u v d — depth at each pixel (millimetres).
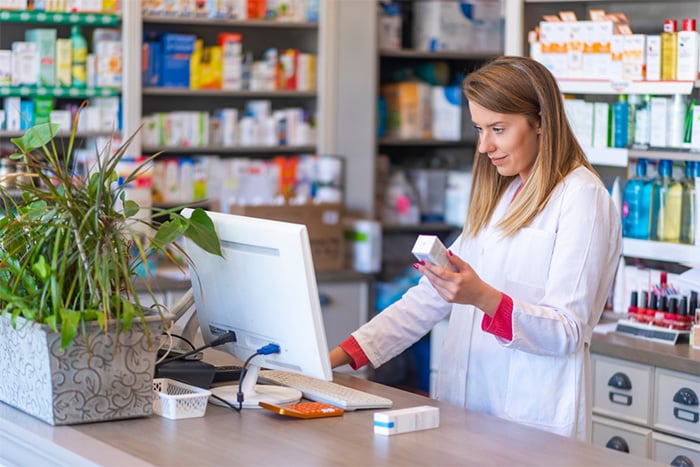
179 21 5336
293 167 5699
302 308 2174
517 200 2574
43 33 4945
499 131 2514
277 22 5578
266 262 2219
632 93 3807
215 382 2590
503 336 2338
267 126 5656
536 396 2547
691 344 3441
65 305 2141
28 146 2248
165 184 5359
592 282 2428
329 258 5574
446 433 2162
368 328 2738
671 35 3676
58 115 5070
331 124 5777
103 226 2170
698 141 3650
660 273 3740
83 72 5074
